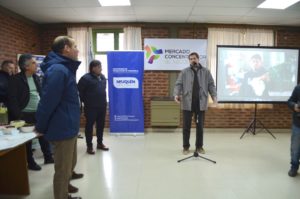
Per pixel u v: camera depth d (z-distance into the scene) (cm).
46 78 184
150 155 387
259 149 422
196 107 376
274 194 260
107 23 537
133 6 425
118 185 280
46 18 501
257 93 524
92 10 448
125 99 512
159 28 541
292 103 298
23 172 256
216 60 518
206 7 428
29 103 311
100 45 550
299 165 333
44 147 343
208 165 344
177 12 460
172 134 529
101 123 408
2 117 291
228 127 561
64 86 189
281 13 461
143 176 306
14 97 286
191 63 378
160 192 264
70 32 539
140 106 514
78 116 204
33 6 421
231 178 301
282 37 557
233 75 520
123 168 332
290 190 269
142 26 540
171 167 336
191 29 543
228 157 379
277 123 558
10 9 436
